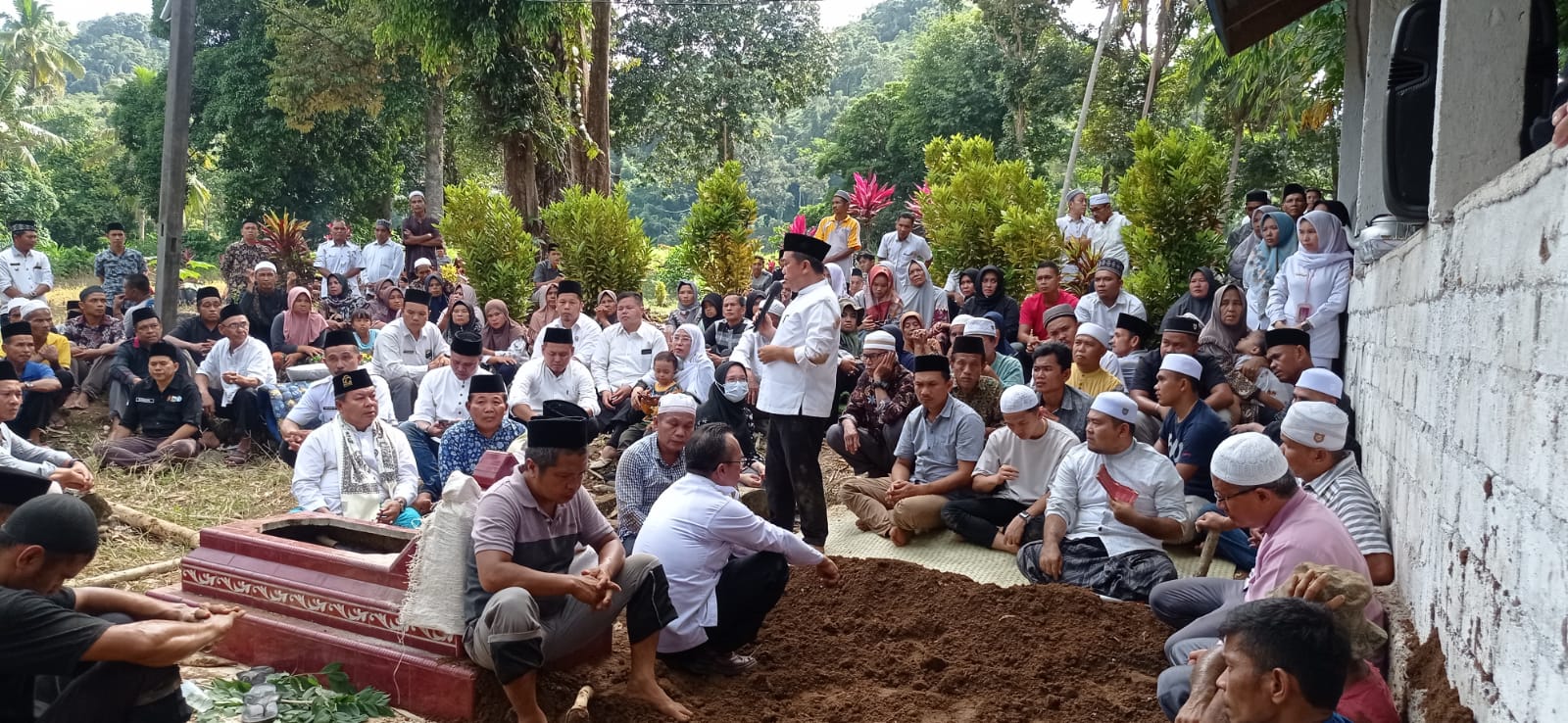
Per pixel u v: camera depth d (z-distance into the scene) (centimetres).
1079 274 1188
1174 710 388
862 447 809
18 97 4647
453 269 2077
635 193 7600
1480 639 317
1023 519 672
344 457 662
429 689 452
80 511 349
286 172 3156
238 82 3023
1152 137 1205
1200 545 668
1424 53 522
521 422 856
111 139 4659
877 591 590
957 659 506
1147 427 743
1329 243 830
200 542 525
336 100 2881
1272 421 669
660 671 490
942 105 3584
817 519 687
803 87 3606
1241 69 2031
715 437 502
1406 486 466
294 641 483
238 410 964
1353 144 1085
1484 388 329
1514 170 303
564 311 1030
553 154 1923
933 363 720
